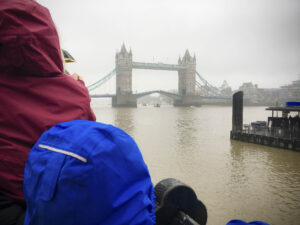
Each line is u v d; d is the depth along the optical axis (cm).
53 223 73
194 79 18388
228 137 3012
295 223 816
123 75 16250
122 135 85
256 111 11175
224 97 17950
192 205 153
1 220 94
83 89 118
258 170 1513
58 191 74
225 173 1437
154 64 17475
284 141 2203
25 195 85
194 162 1719
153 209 87
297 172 1460
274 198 1042
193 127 4231
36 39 100
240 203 988
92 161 74
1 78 102
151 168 1547
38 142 90
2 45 96
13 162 99
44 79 106
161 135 3212
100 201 72
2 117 99
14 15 97
